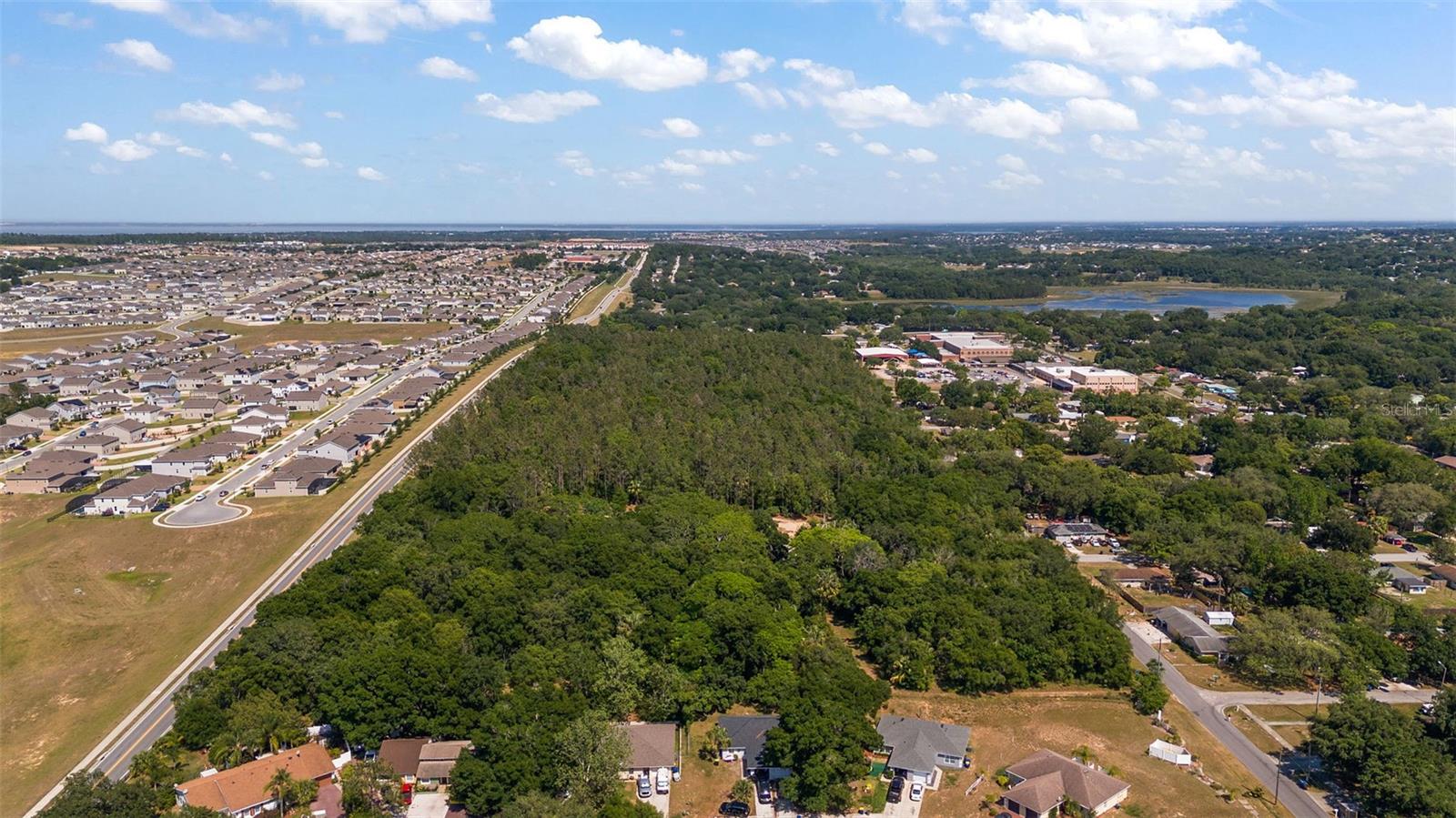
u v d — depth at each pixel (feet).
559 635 600.39
